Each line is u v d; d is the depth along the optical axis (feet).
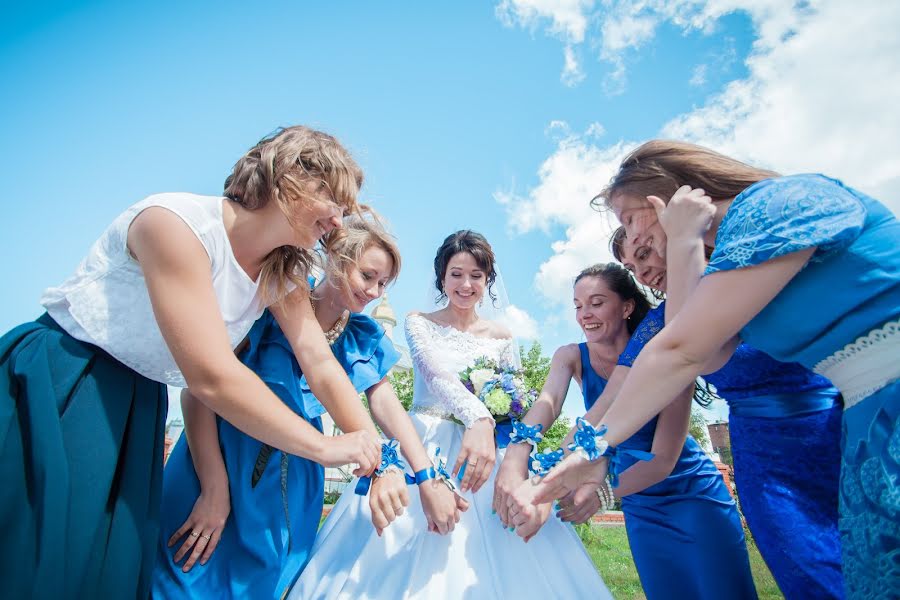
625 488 9.20
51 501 5.23
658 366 5.93
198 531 7.27
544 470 7.31
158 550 7.32
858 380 5.26
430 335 11.45
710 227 7.06
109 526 5.87
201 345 5.74
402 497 7.39
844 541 5.24
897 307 5.04
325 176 6.69
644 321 9.08
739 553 9.51
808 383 8.34
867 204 5.61
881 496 4.64
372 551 7.72
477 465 8.54
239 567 7.34
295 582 7.88
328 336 9.29
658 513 9.96
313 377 7.88
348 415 7.67
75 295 6.16
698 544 9.51
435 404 10.43
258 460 7.88
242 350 8.71
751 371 8.47
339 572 7.54
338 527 8.31
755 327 6.01
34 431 5.41
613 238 10.05
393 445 7.97
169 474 8.05
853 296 5.21
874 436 4.91
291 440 6.19
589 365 10.94
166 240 5.88
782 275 5.27
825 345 5.50
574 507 7.48
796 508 7.92
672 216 6.85
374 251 9.15
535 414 9.60
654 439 9.30
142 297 6.26
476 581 7.26
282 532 7.77
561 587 7.53
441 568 7.43
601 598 7.56
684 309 5.81
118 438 6.07
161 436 6.74
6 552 5.10
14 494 5.28
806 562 7.61
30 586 5.07
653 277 8.27
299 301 8.07
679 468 9.85
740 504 8.86
